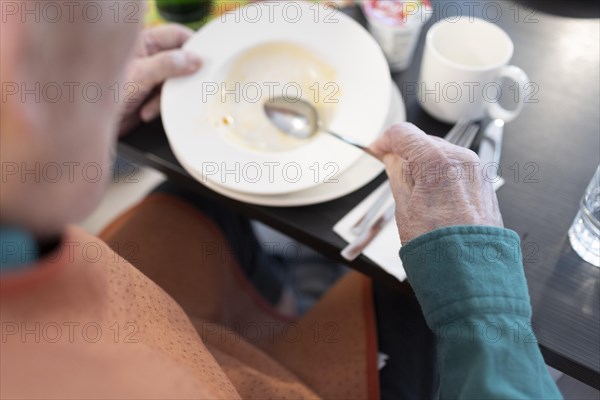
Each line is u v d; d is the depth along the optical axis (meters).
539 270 0.58
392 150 0.59
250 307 0.91
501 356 0.44
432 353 0.72
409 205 0.53
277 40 0.74
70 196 0.32
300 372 0.72
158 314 0.50
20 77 0.28
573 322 0.55
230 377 0.64
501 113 0.67
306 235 0.63
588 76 0.73
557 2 0.80
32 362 0.35
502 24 0.78
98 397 0.36
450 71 0.64
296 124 0.69
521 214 0.62
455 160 0.54
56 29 0.28
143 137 0.71
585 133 0.68
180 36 0.74
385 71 0.69
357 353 0.71
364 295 0.76
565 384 0.71
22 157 0.29
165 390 0.39
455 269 0.47
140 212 0.88
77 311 0.36
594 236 0.57
